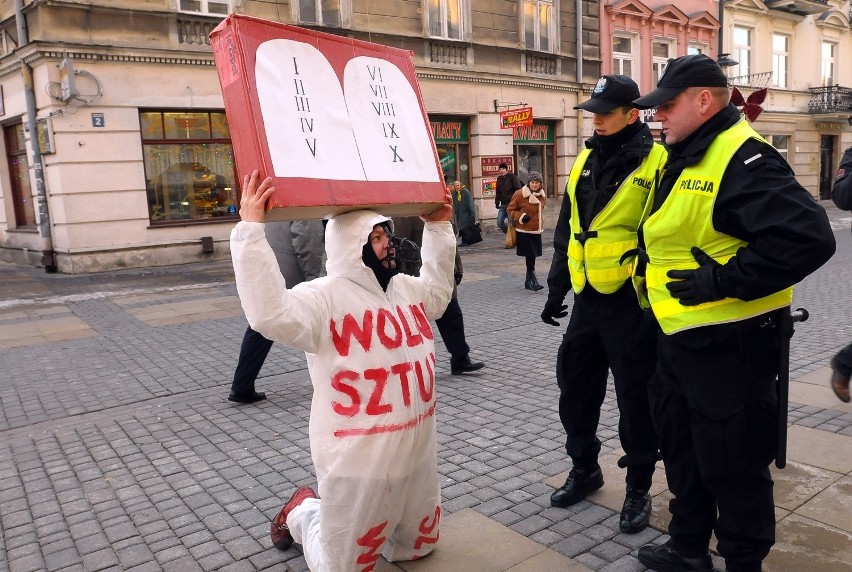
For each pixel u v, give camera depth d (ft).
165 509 11.55
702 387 7.82
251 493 12.04
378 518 8.02
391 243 8.15
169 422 15.96
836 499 10.68
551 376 18.56
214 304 31.45
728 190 7.38
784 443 7.82
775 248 6.93
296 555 9.93
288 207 7.00
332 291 7.92
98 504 11.85
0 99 46.24
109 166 41.60
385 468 7.88
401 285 8.70
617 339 9.93
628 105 9.69
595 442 11.07
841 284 32.37
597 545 9.77
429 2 54.19
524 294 32.07
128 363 21.57
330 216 8.15
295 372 19.94
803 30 86.89
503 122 57.88
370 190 7.80
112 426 15.83
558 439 13.94
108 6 40.45
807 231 6.84
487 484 11.93
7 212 49.39
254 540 10.41
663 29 72.79
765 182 7.19
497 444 13.78
